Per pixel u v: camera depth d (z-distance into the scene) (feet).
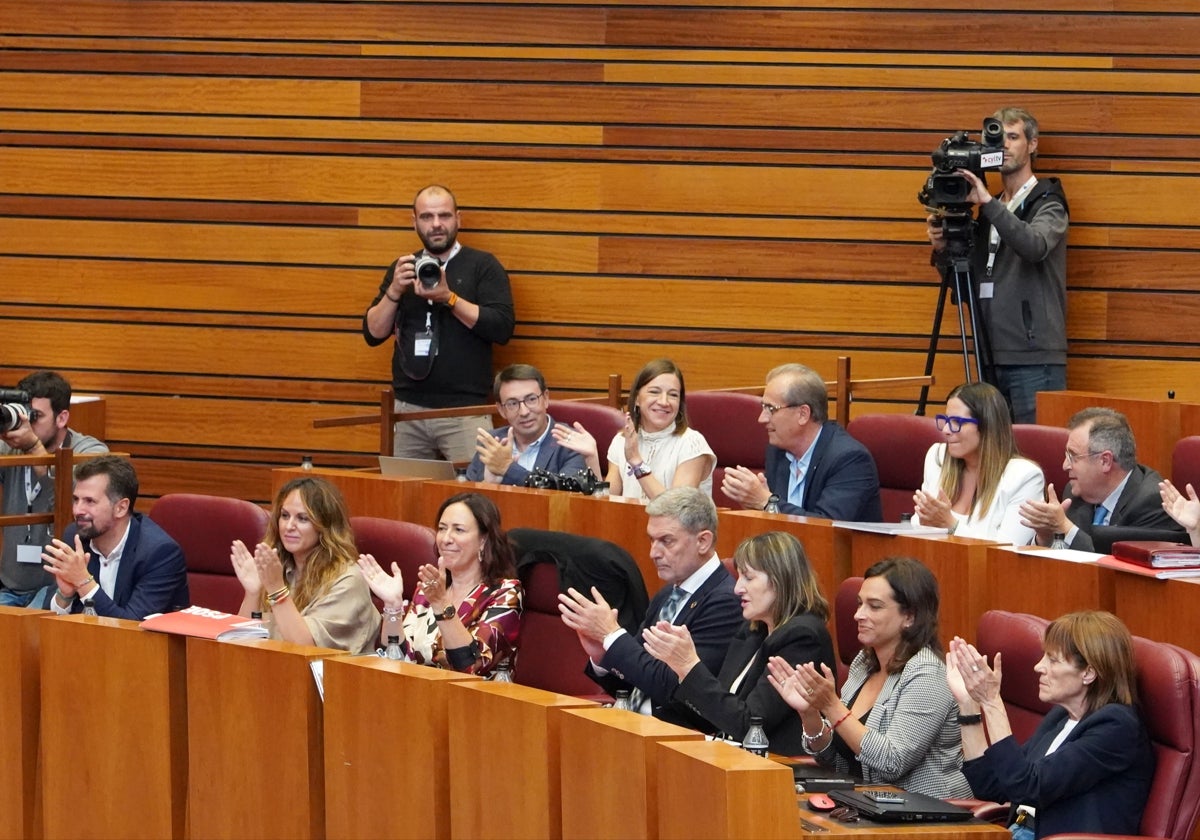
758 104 60.80
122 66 63.93
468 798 28.43
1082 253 59.31
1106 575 34.06
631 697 35.24
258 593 38.17
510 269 62.39
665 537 35.06
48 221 64.64
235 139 63.57
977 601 36.24
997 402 41.22
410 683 29.14
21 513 50.08
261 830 31.32
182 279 64.03
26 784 34.14
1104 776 27.17
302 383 63.46
